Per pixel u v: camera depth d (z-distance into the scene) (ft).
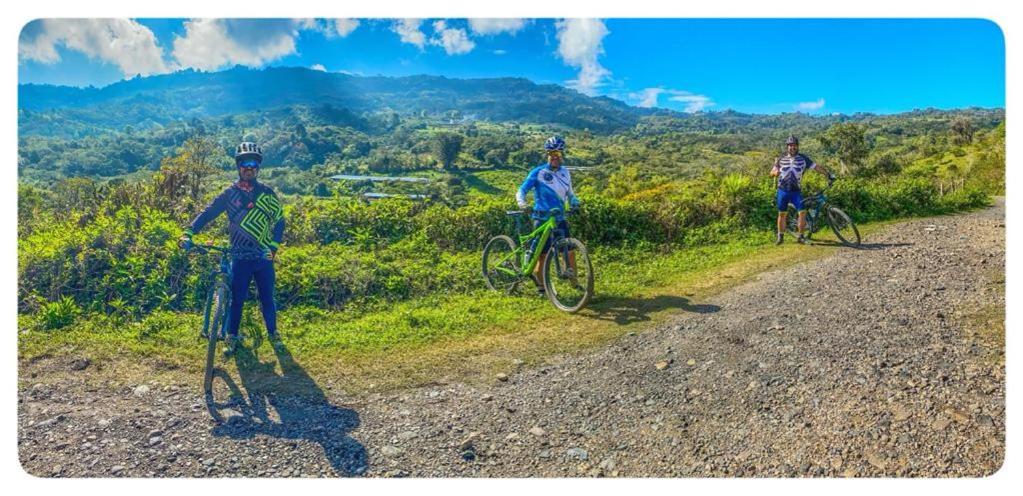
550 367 15.69
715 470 11.01
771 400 13.02
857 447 11.27
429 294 22.21
